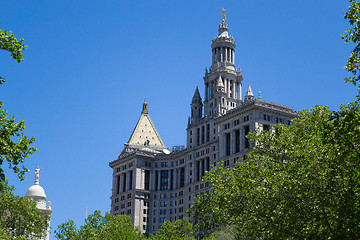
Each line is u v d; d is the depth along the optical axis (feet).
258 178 242.78
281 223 212.02
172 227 511.81
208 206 253.03
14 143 171.63
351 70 182.50
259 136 267.39
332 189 199.82
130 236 492.95
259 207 224.53
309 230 202.08
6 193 354.74
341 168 197.47
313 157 220.43
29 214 377.09
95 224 474.08
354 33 180.24
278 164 243.40
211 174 262.26
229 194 240.12
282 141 257.55
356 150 180.86
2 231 314.14
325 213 202.49
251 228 229.04
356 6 179.93
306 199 205.77
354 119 175.01
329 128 184.34
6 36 168.66
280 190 218.18
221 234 433.07
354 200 183.11
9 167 172.24
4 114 172.86
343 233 181.06
